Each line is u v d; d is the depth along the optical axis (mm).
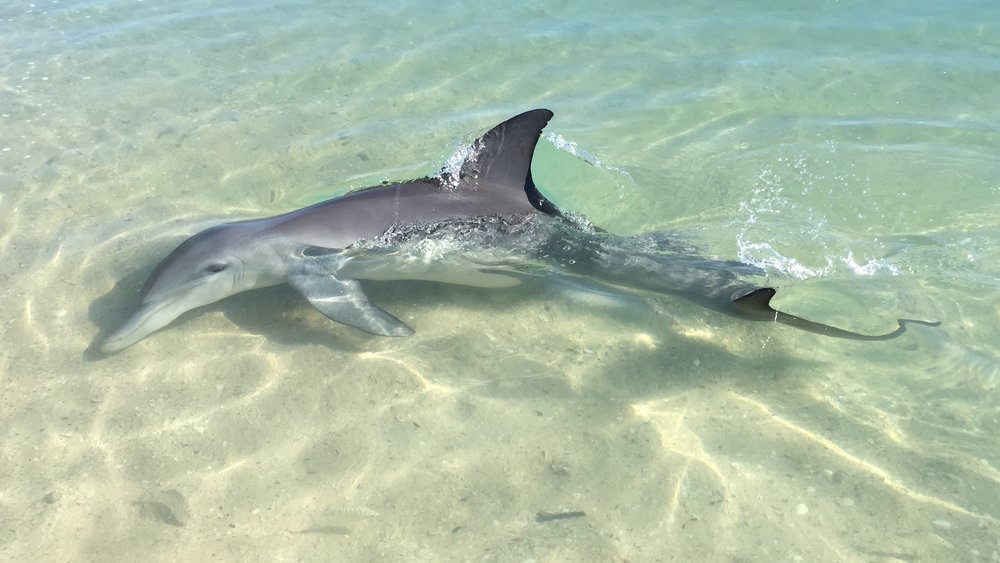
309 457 2152
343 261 2637
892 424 2225
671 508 2020
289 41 4367
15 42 4336
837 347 2477
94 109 3742
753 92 3924
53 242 2900
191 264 2594
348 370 2404
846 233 2980
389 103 3824
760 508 2016
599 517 2004
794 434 2203
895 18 4570
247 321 2590
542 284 2730
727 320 2582
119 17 4641
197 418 2262
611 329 2562
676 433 2213
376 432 2217
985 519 1975
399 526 1987
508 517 2008
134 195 3172
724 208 3129
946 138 3531
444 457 2150
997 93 3855
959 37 4363
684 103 3840
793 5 4750
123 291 2688
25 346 2479
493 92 3918
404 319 2602
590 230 2859
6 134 3543
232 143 3512
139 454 2164
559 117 3711
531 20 4602
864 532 1957
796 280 2734
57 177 3264
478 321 2596
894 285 2705
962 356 2420
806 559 1905
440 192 2764
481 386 2357
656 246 2814
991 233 2936
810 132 3607
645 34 4453
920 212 3076
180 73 4059
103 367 2414
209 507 2035
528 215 2791
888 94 3879
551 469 2121
